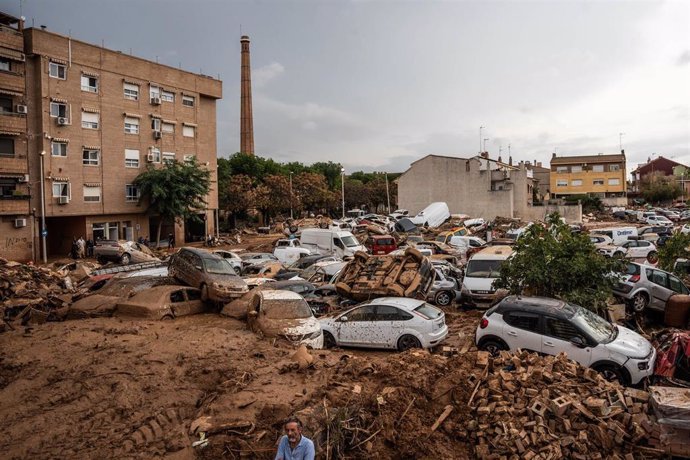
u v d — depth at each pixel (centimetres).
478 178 5966
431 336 1322
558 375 885
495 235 4228
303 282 1947
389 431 792
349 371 1006
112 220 4162
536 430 753
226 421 812
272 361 1120
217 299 1695
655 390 800
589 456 727
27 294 1955
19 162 3519
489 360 952
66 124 3747
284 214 7269
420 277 1728
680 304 1548
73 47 3800
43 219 3556
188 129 4847
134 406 898
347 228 5175
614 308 1523
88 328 1455
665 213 6053
